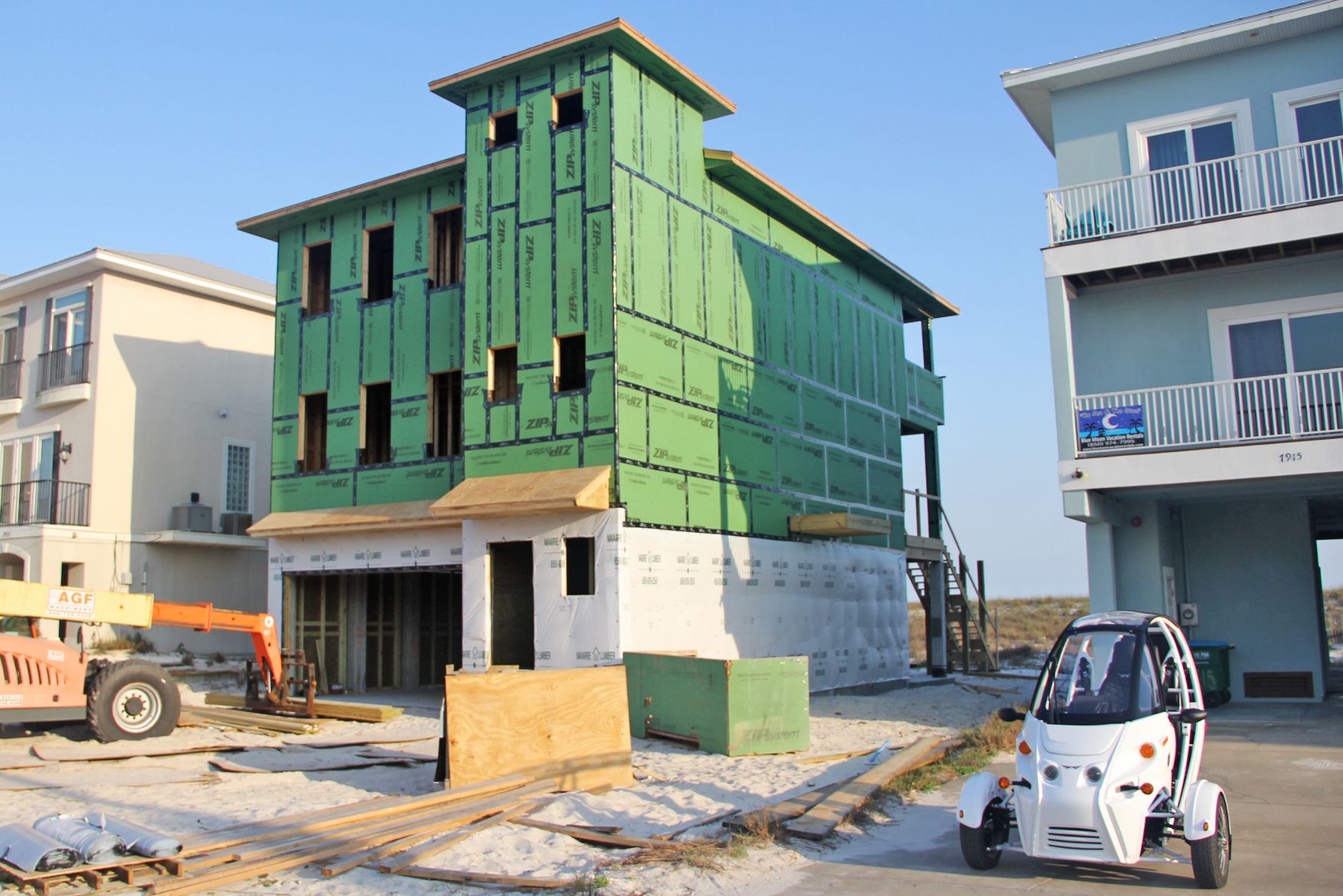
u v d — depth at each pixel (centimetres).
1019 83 1791
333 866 795
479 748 1067
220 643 2703
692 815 996
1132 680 810
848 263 2648
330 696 2097
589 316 1788
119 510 2569
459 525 1927
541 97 1892
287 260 2328
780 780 1165
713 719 1363
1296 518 1788
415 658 2342
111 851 779
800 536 2255
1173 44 1689
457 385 2061
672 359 1897
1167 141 1739
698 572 1894
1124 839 738
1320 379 1617
